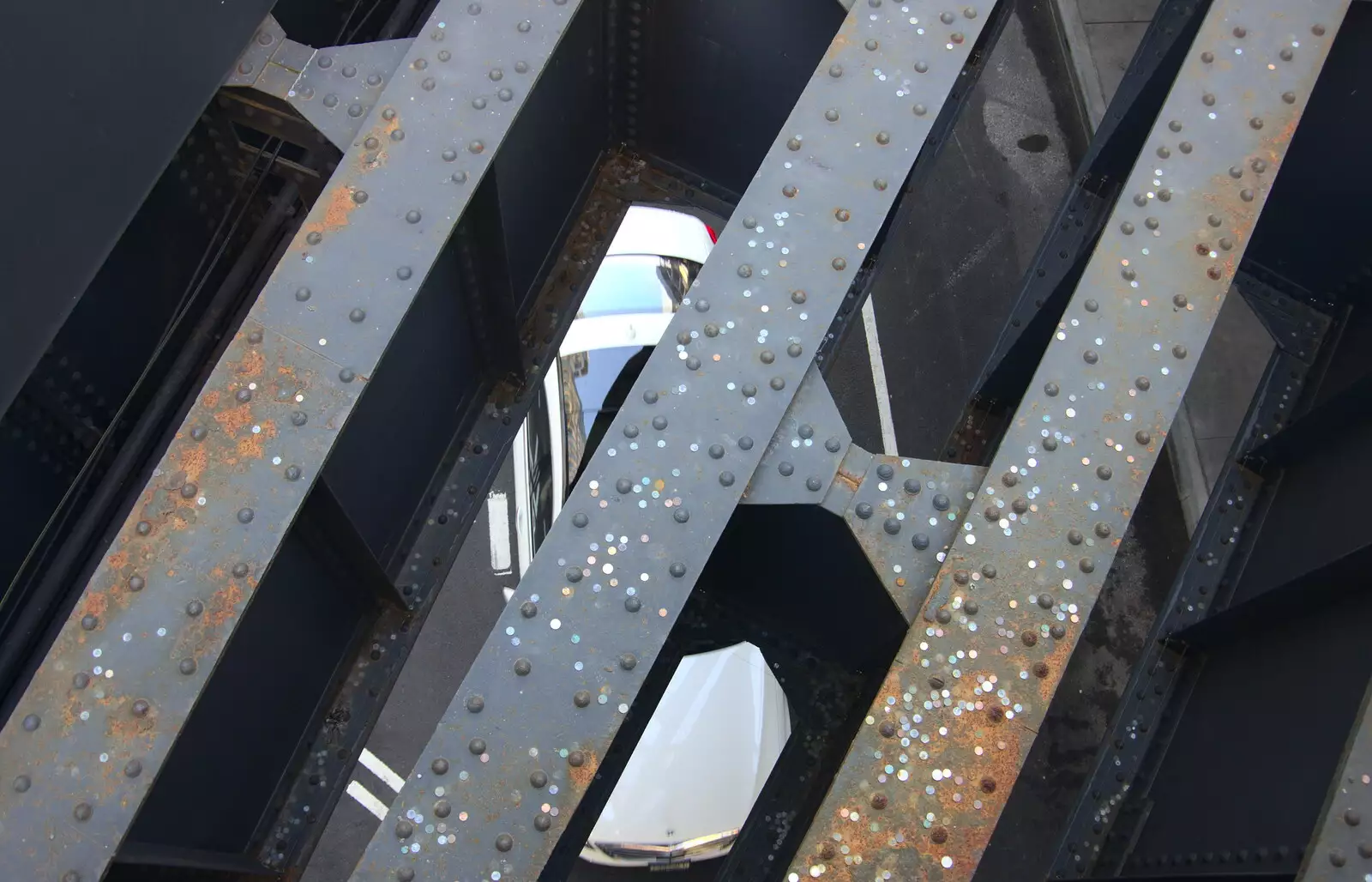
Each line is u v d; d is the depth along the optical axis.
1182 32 5.39
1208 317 4.04
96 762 3.24
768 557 4.41
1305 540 5.11
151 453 5.04
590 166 5.96
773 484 3.78
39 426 4.59
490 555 8.42
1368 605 4.12
